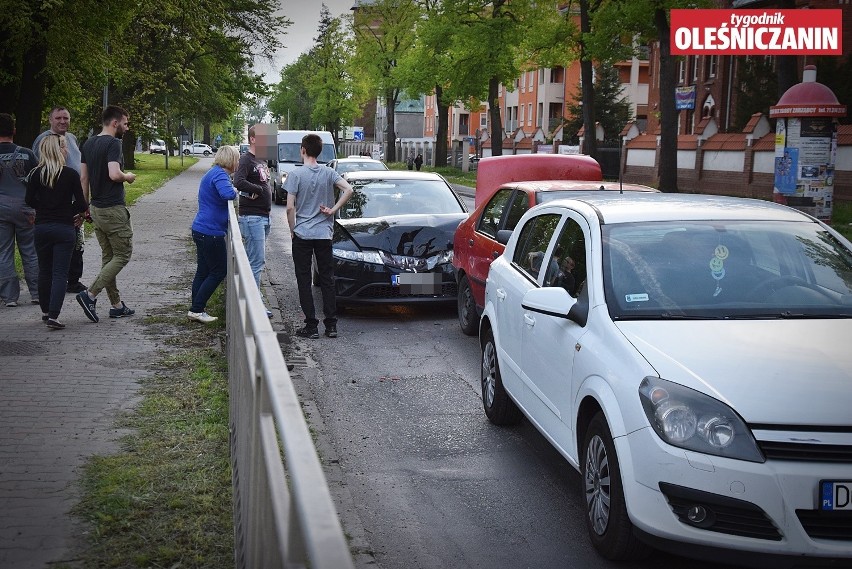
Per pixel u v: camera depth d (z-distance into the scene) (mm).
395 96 79938
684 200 6035
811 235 5465
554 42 39562
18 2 20703
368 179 12477
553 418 5262
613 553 4363
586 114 40469
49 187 8703
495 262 7070
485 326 7012
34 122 22641
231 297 6281
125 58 30688
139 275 12914
